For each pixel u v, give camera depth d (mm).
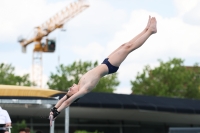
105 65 18109
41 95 27234
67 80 84000
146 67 81062
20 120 50969
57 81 83125
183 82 80875
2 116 19969
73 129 54969
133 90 81000
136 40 18484
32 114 48375
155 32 18594
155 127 60438
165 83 80875
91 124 56188
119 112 54125
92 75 17750
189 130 35250
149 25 18641
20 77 80562
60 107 17297
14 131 44562
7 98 26312
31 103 26781
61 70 84375
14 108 45219
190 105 56906
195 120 60531
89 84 17547
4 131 19875
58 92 27828
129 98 53438
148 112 54938
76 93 17344
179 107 55000
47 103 27203
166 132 60875
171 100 57344
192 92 80688
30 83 81312
